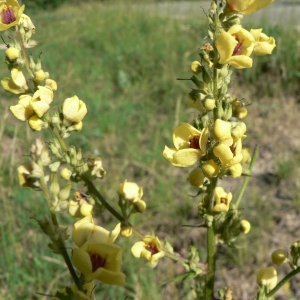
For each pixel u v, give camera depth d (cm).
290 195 50
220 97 17
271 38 18
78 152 19
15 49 18
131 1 143
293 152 58
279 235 46
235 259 43
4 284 40
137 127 66
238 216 20
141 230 47
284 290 40
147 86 78
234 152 16
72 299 12
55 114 18
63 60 97
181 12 125
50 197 15
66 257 13
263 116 66
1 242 43
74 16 146
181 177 55
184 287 40
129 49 95
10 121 68
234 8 16
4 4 18
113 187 52
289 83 72
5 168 53
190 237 46
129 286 40
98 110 70
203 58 18
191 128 17
